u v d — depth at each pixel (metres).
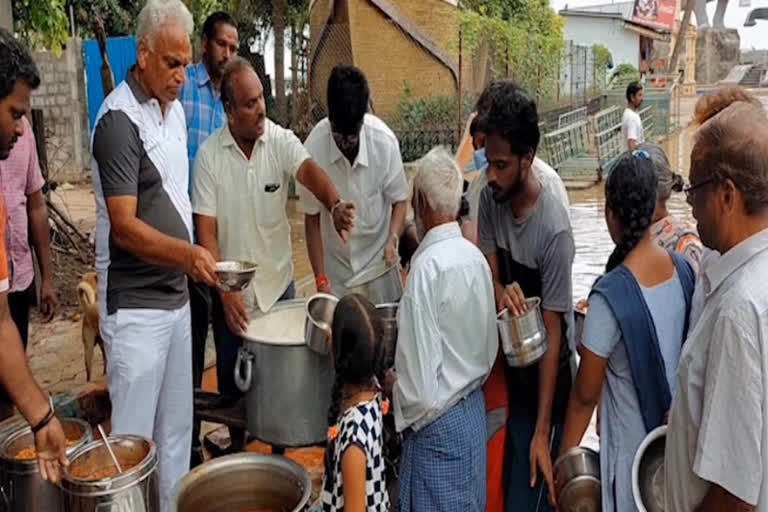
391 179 3.50
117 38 9.79
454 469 2.46
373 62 11.53
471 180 3.39
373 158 3.43
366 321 2.31
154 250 2.60
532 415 2.67
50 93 11.73
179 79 2.69
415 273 2.39
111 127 2.61
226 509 2.51
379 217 3.54
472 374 2.46
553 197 2.55
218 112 3.84
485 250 2.70
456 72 12.34
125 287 2.75
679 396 1.64
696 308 2.09
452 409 2.45
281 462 2.51
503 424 2.70
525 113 2.36
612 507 2.22
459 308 2.39
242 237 3.30
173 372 2.94
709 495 1.55
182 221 2.85
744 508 1.47
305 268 7.31
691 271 2.27
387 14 11.45
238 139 3.22
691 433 1.60
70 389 4.57
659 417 2.19
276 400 2.84
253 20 11.45
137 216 2.73
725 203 1.52
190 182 3.72
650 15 29.39
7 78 1.95
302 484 2.40
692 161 1.59
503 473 2.73
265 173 3.27
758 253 1.49
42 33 8.23
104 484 2.17
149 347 2.77
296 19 11.34
